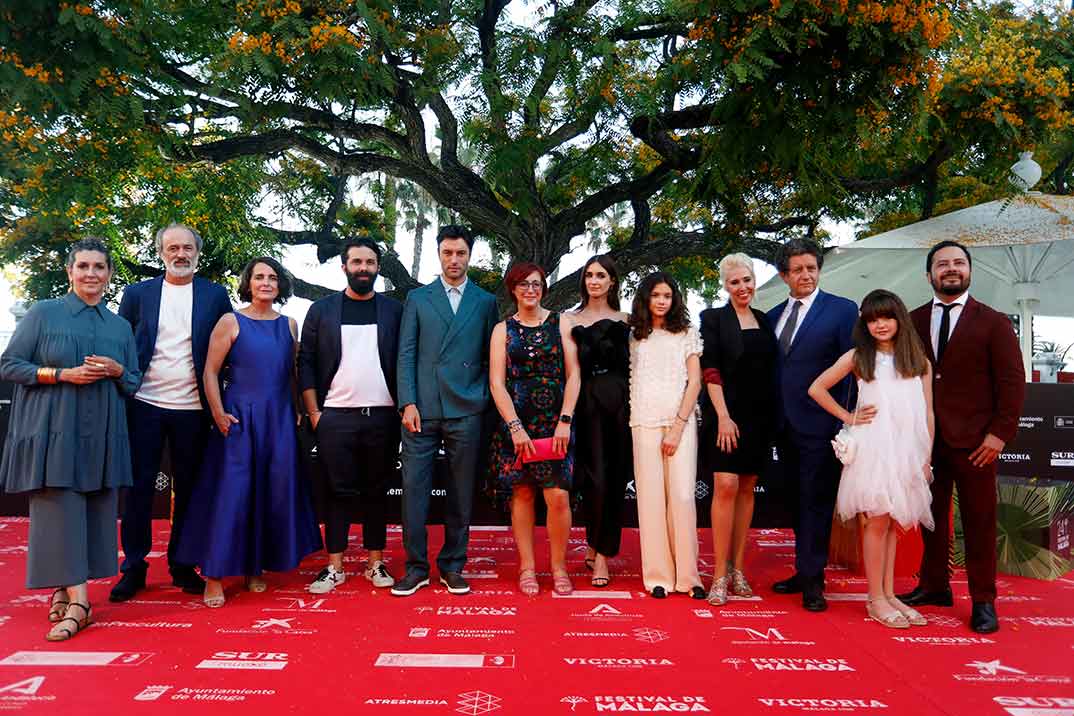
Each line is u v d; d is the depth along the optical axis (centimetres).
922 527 377
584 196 1234
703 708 238
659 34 892
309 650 293
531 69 810
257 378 389
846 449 346
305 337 412
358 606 363
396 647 297
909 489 339
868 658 288
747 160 670
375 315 412
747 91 604
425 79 841
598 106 862
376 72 735
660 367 400
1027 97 689
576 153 1144
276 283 408
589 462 407
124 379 349
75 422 329
